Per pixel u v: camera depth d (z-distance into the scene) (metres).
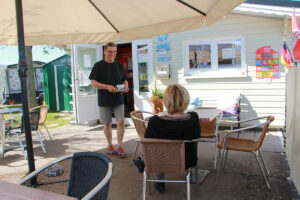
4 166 4.40
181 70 6.79
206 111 4.00
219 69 6.47
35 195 1.39
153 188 3.35
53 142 5.96
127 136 6.19
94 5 3.28
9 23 3.50
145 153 2.58
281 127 6.09
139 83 7.34
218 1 2.62
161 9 3.26
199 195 3.10
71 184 1.93
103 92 4.49
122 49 9.38
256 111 6.24
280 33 5.91
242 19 6.15
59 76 12.41
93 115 7.75
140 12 3.40
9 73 16.44
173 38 6.79
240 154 4.57
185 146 2.62
